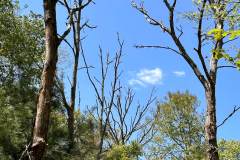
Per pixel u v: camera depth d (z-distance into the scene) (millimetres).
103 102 16047
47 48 6230
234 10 8672
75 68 16797
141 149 15680
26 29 21641
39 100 6078
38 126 5953
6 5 21672
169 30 11250
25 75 18641
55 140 14555
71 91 16469
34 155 5805
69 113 15734
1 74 18641
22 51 20234
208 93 11055
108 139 17328
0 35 20797
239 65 4633
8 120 13602
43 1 6363
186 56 11156
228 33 4387
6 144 13367
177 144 27969
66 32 6387
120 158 15164
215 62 11094
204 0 10422
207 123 10898
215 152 10719
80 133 15602
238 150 21953
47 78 6145
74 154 14812
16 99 15555
